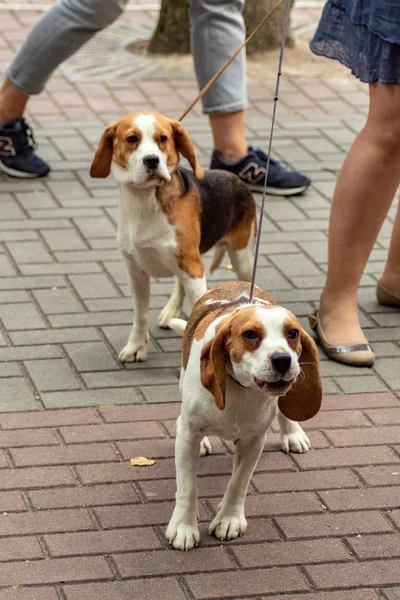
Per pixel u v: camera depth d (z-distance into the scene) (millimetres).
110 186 7961
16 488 4453
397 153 5602
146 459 4707
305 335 3729
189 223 5137
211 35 7523
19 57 7699
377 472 4754
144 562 4035
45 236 7062
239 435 3980
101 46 11344
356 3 5520
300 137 9062
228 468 4723
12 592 3816
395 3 5227
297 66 11078
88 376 5441
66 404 5148
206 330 3932
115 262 6754
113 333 5906
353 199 5699
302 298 6461
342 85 10578
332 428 5109
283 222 7531
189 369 3988
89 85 10078
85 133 8883
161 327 6016
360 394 5453
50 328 5898
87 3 7539
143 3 13125
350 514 4430
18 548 4066
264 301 4266
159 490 4508
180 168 5289
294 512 4422
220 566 4043
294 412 3895
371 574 4031
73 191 7832
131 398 5254
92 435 4883
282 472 4727
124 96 9844
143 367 5578
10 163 7961
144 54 11172
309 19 12914
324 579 3990
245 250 5684
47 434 4871
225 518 4227
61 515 4297
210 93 7691
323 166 8508
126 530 4227
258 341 3506
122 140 4906
